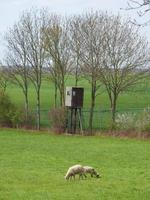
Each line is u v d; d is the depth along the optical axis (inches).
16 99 3993.6
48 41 3034.0
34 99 4035.4
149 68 2834.6
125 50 2851.9
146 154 1903.3
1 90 2945.4
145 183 1270.9
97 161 1718.8
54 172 1462.8
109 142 2288.4
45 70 3065.9
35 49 3058.6
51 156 1843.0
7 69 3073.3
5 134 2591.0
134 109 2997.0
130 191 1151.6
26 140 2364.7
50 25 3117.6
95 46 2871.6
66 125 2652.6
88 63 2851.9
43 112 3088.1
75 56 2992.1
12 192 1143.0
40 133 2655.0
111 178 1338.6
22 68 3073.3
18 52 3181.6
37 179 1330.0
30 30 3102.9
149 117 2485.2
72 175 1305.4
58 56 3019.2
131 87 2910.9
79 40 2945.4
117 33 2898.6
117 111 2847.0
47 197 1074.1
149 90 3454.7
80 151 1985.7
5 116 2839.6
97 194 1107.3
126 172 1467.8
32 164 1636.3
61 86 3014.3
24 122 2829.7
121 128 2524.6
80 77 3006.9
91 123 2674.7
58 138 2447.1
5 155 1872.5
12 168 1546.5
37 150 2025.1
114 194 1112.8
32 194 1111.0
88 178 1321.4
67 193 1117.1
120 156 1845.5
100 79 2815.0
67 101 2650.1
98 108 3442.4
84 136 2529.5
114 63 2810.0
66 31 3070.9
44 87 5039.4
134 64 2822.3
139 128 2477.9
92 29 2935.5
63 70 3019.2
